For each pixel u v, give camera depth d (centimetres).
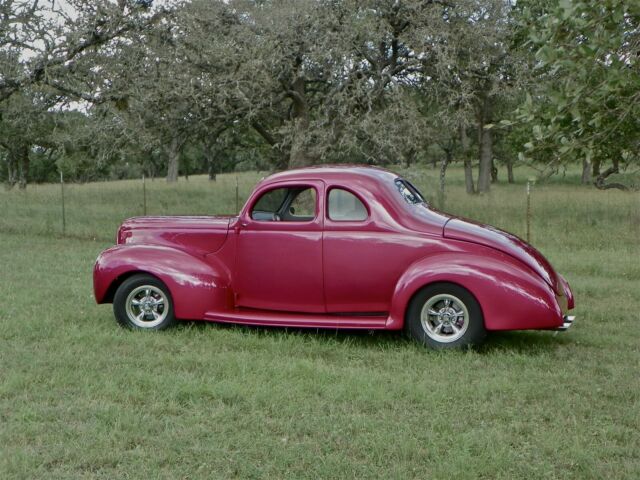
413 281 673
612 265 1227
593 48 331
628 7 324
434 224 698
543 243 1523
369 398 536
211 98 1820
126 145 1945
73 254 1365
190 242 759
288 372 602
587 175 4206
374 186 712
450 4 1803
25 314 808
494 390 563
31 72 1766
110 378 582
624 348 710
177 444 450
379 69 1777
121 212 2270
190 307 731
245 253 739
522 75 1717
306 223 718
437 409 518
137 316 763
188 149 5278
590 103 356
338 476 410
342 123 1784
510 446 455
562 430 481
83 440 453
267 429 479
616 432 473
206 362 631
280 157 2253
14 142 3475
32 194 2917
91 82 1833
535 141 369
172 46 1827
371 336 746
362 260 701
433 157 5300
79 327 764
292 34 1773
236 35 1784
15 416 491
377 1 1780
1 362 621
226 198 2772
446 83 1812
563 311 698
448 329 684
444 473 408
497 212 1939
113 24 1742
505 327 656
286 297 729
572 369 630
